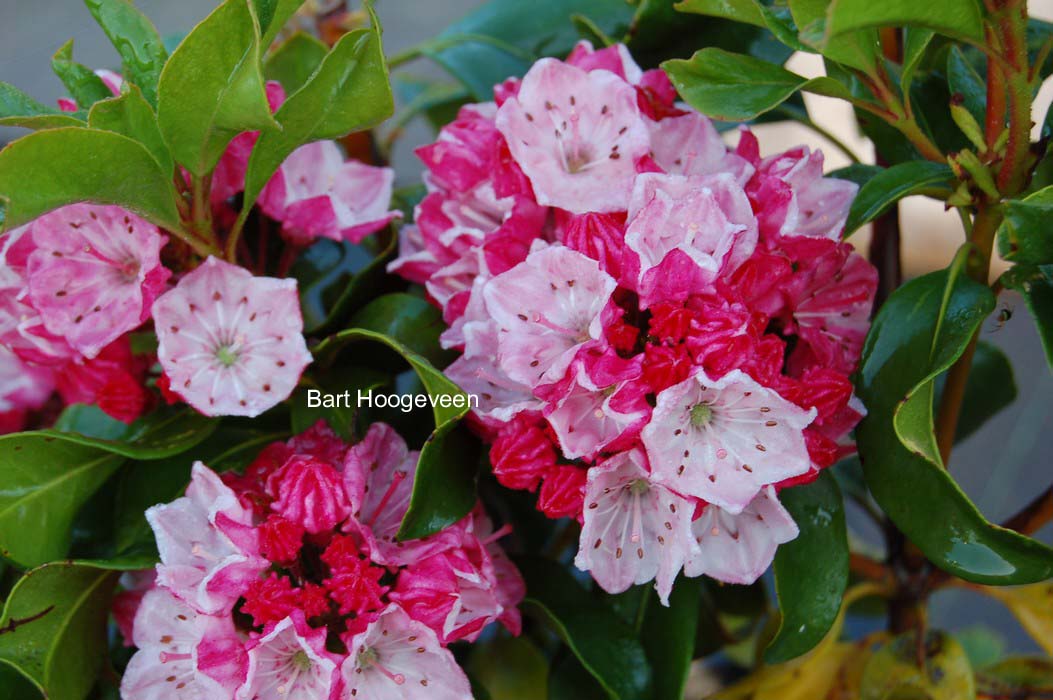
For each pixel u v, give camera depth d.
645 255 0.25
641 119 0.27
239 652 0.26
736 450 0.26
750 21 0.27
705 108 0.27
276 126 0.25
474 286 0.27
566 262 0.26
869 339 0.27
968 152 0.26
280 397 0.27
